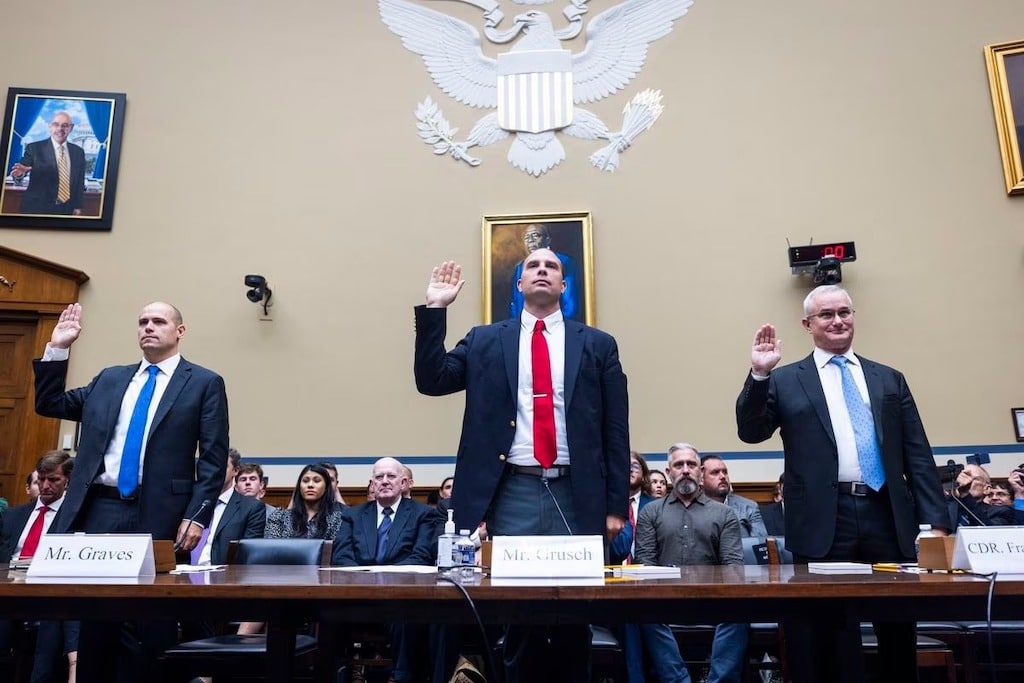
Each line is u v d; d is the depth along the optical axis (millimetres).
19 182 6645
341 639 1711
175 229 6652
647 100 6750
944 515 2562
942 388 6109
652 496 5004
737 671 3627
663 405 6266
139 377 3068
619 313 6430
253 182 6746
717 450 6156
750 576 1738
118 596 1554
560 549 1695
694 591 1480
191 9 7023
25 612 1621
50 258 6574
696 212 6555
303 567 2273
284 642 1595
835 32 6754
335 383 6406
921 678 3512
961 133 6488
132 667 3176
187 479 2951
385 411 6352
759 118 6664
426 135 6789
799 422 2707
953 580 1548
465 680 3803
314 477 4980
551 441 2283
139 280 6559
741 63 6766
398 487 4461
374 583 1572
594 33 6887
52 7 6992
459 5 7051
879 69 6664
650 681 3848
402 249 6621
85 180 6680
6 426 6305
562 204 6625
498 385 2350
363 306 6535
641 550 4012
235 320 6512
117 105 6809
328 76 6926
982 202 6355
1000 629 3320
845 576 1705
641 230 6555
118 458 2893
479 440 2301
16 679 3621
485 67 6891
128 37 6965
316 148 6801
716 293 6410
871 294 6297
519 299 6422
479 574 1842
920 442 2664
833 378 2758
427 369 2303
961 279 6258
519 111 6777
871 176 6484
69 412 3051
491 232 6559
